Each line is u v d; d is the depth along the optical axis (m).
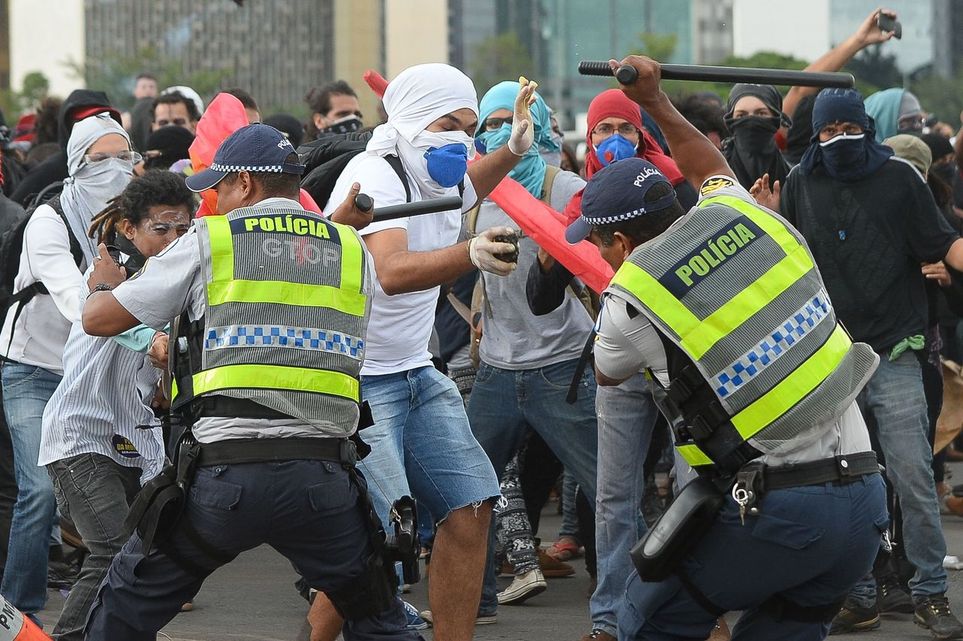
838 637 7.14
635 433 6.55
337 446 4.88
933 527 7.00
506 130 7.32
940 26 114.31
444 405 6.05
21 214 8.68
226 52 100.31
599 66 5.14
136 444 6.18
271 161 5.02
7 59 96.38
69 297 6.71
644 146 6.98
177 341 4.90
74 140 7.17
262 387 4.75
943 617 6.98
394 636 5.10
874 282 6.98
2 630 4.71
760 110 8.54
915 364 7.06
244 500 4.73
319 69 104.12
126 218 5.96
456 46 111.12
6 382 7.04
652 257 4.56
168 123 11.43
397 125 5.95
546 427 7.07
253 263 4.82
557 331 6.97
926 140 11.17
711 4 119.38
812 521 4.47
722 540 4.54
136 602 4.93
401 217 5.55
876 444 7.30
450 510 6.00
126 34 97.31
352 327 4.93
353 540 4.95
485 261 5.20
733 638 4.83
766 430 4.45
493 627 7.38
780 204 7.27
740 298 4.50
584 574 8.76
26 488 6.91
